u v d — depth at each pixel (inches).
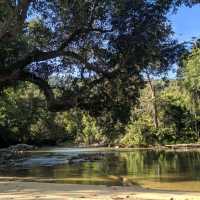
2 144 2984.7
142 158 1529.3
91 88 916.6
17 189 658.8
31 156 1788.9
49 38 879.7
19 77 911.0
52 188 667.4
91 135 3309.5
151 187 771.4
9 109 2581.2
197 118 2733.8
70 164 1309.1
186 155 1679.4
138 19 842.8
